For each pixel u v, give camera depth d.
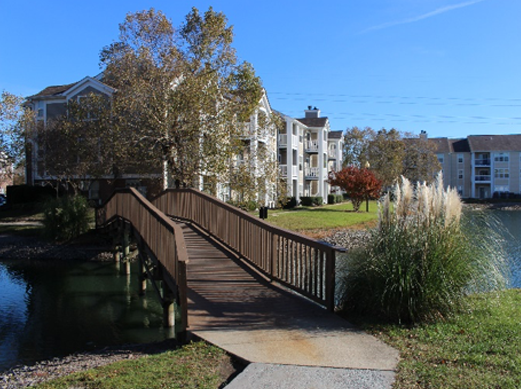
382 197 7.37
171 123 18.98
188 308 7.38
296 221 27.72
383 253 6.70
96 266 19.17
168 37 19.98
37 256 20.98
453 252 6.59
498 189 73.00
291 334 6.11
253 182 20.14
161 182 22.05
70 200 23.28
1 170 25.58
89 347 8.80
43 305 12.62
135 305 12.55
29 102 29.73
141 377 4.89
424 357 5.12
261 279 9.23
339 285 7.39
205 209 14.06
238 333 6.20
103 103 20.52
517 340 5.50
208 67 19.83
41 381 5.73
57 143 25.03
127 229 15.43
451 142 79.25
